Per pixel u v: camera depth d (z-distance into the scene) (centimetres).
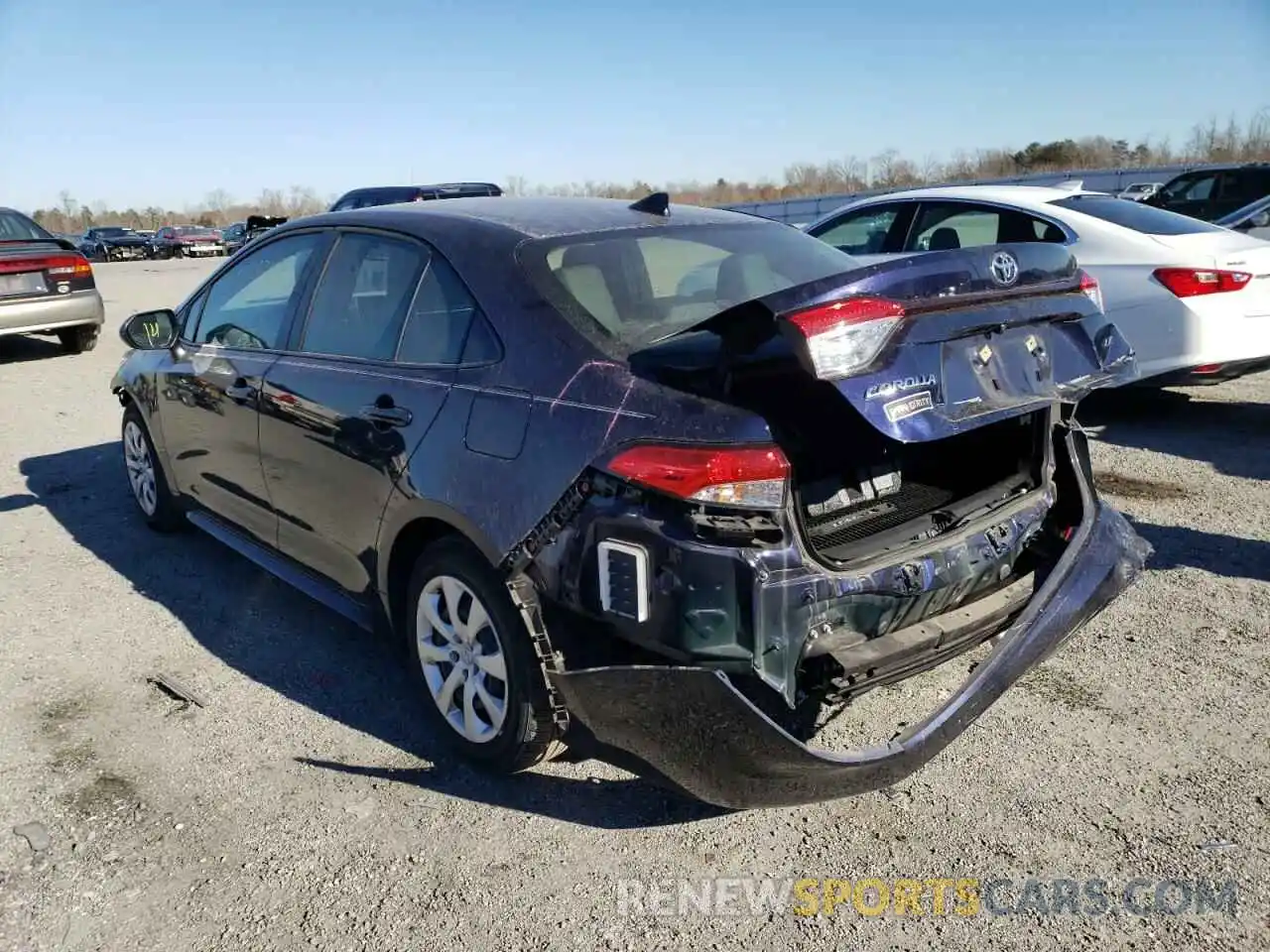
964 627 283
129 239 4303
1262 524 506
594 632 260
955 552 280
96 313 1122
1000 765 311
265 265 420
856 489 279
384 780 312
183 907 259
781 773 245
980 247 273
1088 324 298
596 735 266
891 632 270
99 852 281
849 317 233
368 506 331
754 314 238
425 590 317
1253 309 636
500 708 297
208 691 371
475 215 339
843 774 249
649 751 258
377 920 254
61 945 247
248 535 432
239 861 276
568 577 261
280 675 382
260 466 398
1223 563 457
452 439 295
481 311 304
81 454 708
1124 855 269
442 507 294
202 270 2864
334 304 370
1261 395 803
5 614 440
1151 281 646
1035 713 339
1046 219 705
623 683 252
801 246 370
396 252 346
